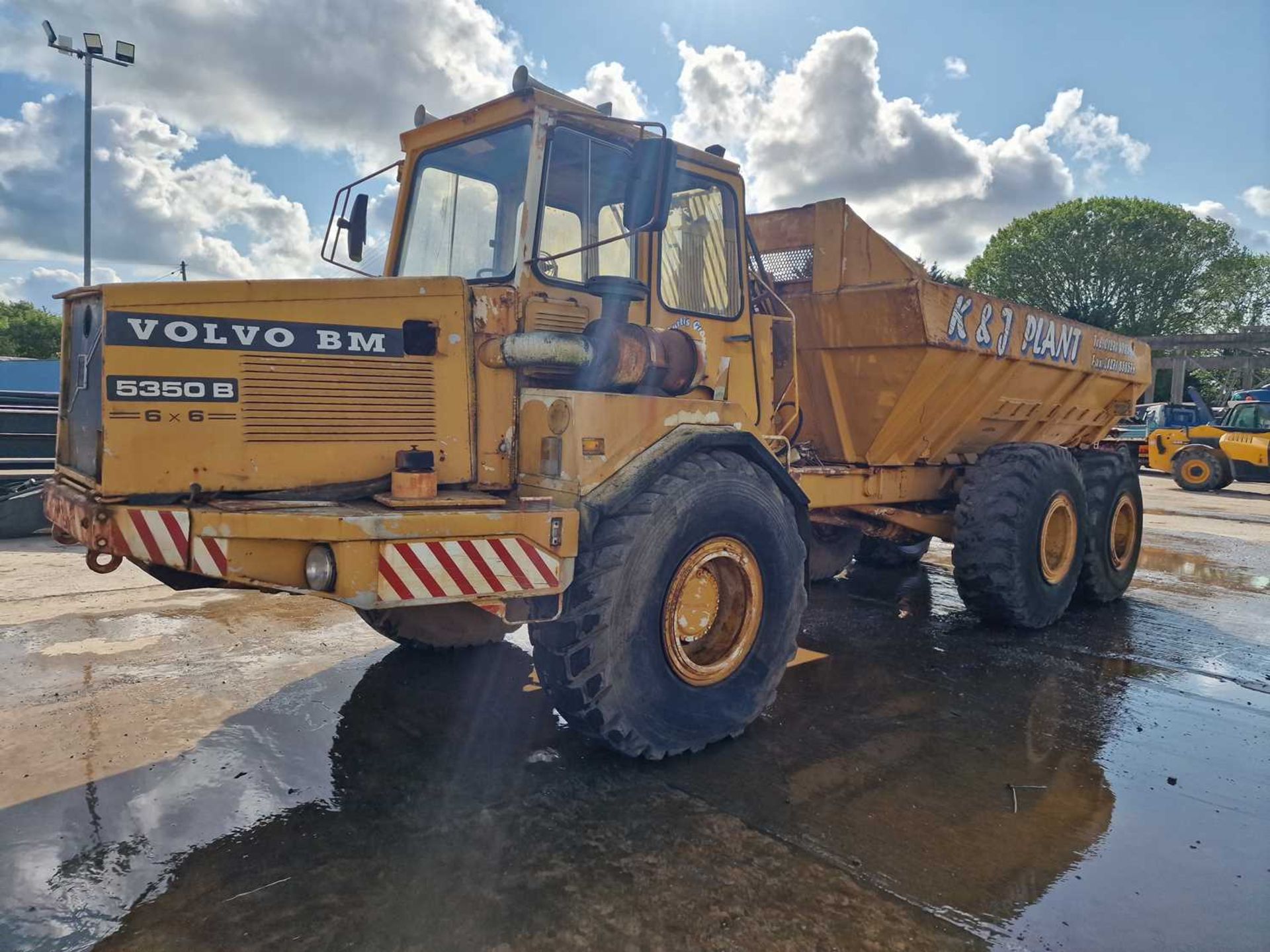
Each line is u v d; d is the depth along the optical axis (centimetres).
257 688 409
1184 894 256
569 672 310
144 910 234
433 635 455
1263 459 1570
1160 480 1919
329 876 251
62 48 1725
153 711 378
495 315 331
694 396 393
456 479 328
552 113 334
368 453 315
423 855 264
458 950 219
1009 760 350
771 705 407
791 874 259
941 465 581
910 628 555
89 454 303
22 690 402
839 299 479
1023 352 539
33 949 216
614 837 278
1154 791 325
